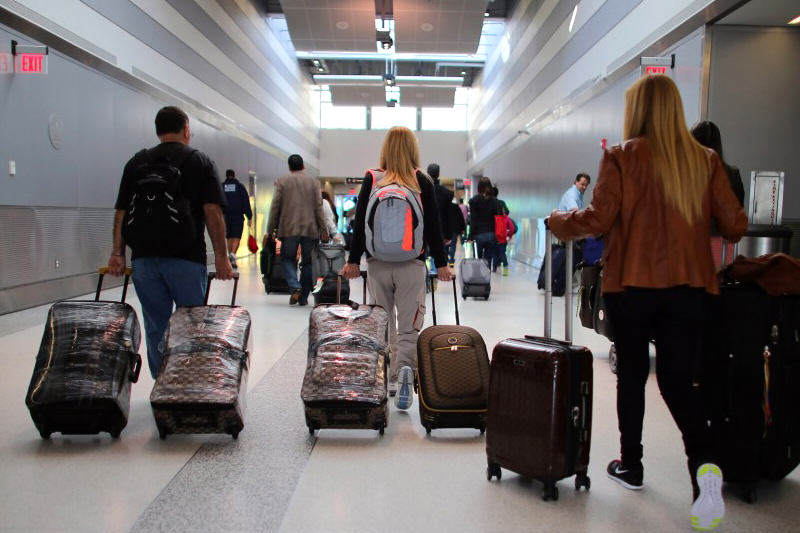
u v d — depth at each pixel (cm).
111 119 959
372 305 352
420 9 1593
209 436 321
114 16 978
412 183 351
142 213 330
